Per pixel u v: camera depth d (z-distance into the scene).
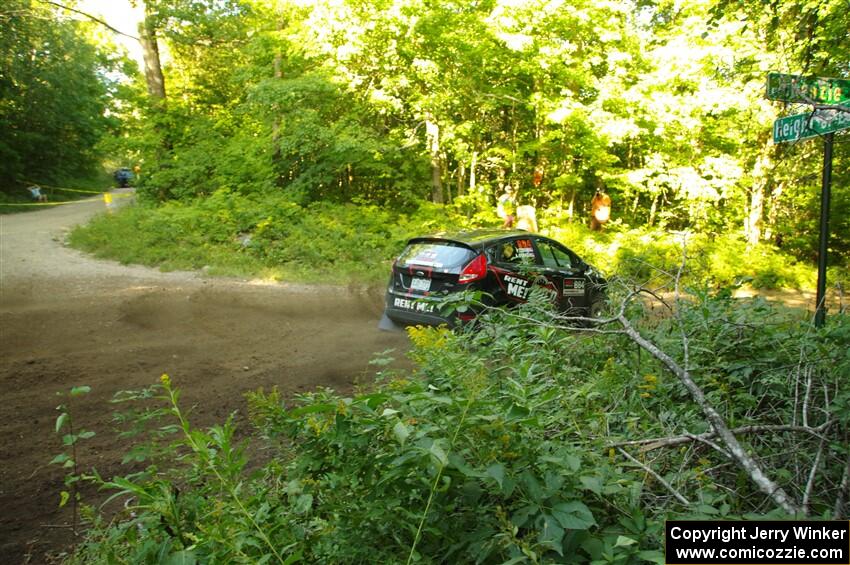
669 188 19.81
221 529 1.98
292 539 2.05
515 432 2.07
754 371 3.67
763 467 2.59
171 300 9.80
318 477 2.21
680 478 2.41
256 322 8.56
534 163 21.00
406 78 16.38
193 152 18.00
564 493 1.93
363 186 19.58
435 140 17.56
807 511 2.18
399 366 6.41
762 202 18.12
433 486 1.81
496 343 3.61
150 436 4.43
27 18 20.22
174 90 24.33
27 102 31.20
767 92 4.48
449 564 2.00
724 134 16.98
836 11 7.09
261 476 2.39
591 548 1.89
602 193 18.81
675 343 3.78
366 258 13.95
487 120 19.55
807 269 16.47
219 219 15.23
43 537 3.16
